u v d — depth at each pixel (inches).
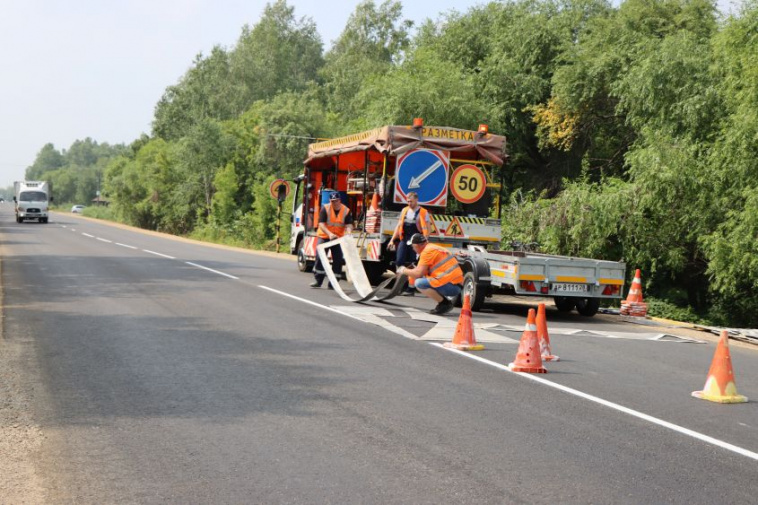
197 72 3710.6
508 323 505.4
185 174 2743.6
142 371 314.7
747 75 778.8
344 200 765.3
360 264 601.9
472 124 1409.9
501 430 243.0
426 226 592.4
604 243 873.5
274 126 2432.3
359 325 454.9
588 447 227.9
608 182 1073.5
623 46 1302.9
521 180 1573.6
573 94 1338.6
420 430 239.8
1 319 446.0
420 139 644.7
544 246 903.7
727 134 802.8
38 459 204.5
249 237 2132.1
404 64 1653.5
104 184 3937.0
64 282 657.0
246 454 211.8
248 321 457.1
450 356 368.5
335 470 200.1
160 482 188.5
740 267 756.6
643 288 916.0
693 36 1034.1
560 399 289.6
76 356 342.3
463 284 577.3
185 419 245.4
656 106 1006.4
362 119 1752.0
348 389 293.0
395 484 190.2
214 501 176.4
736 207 815.7
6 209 5017.2
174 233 2955.2
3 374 304.0
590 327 518.6
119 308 499.2
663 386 323.9
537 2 1647.4
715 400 298.4
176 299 552.4
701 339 497.0
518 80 1482.5
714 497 188.9
